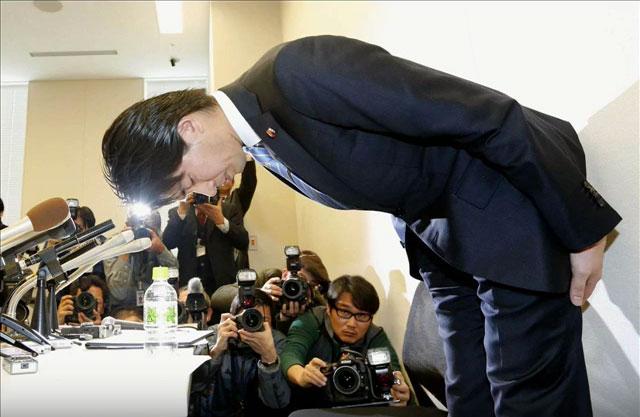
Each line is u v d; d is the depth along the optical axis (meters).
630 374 0.97
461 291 1.09
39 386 0.70
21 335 1.15
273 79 0.84
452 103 0.73
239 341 1.75
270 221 3.73
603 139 0.99
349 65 0.78
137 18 4.57
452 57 1.52
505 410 0.82
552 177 0.73
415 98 0.74
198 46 5.11
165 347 1.06
